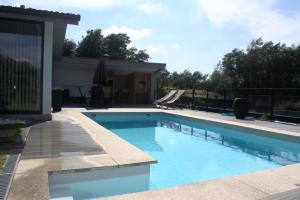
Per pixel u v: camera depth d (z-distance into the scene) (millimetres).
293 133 7691
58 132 6363
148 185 4195
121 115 12195
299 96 10703
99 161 4102
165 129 10398
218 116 11945
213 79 39594
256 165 5996
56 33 9641
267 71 33656
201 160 6305
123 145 5160
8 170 3555
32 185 3109
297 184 3531
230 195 3127
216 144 8023
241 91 13812
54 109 11320
